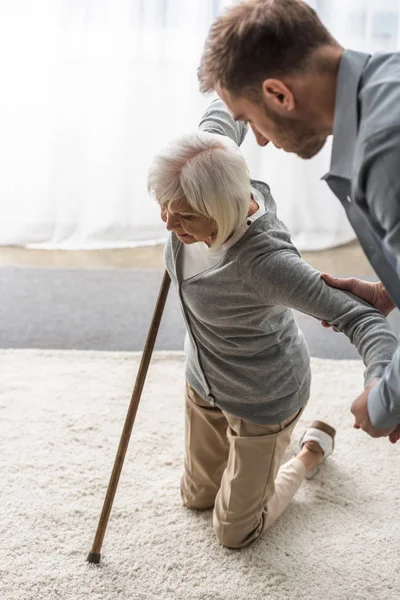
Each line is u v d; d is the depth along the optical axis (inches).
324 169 131.2
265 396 63.7
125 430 66.4
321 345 107.4
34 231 132.2
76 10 122.6
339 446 85.0
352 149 45.3
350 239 135.2
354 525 73.5
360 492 78.1
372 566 68.3
